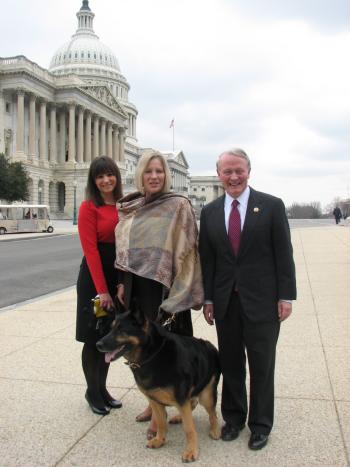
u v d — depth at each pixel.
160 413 4.76
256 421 4.85
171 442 4.91
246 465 4.41
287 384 6.33
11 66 82.50
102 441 4.94
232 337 5.04
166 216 5.07
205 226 5.11
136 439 4.99
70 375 6.86
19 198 66.38
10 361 7.50
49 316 10.76
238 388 5.09
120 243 5.17
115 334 4.28
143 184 5.26
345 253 22.58
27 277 18.38
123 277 5.53
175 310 4.89
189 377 4.49
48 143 95.62
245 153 4.98
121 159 118.19
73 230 57.66
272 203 4.91
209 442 4.89
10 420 5.45
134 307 4.35
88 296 5.70
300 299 11.88
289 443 4.80
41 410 5.71
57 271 20.17
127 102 149.62
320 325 9.30
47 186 90.31
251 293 4.88
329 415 5.38
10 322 10.19
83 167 91.44
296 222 84.00
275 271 4.94
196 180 181.62
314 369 6.85
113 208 5.80
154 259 4.97
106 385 6.49
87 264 5.72
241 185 4.91
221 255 4.99
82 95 96.38
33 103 86.81
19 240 41.00
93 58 146.25
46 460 4.56
